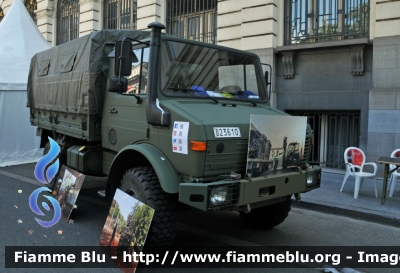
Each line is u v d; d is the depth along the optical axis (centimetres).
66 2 1602
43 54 702
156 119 384
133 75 448
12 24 1118
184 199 343
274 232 507
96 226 505
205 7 1139
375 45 809
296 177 411
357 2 862
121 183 425
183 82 427
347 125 899
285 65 950
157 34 397
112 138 482
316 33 922
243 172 387
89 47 501
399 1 780
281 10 953
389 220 550
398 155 695
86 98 505
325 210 611
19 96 1002
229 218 564
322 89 909
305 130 420
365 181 793
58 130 632
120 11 1381
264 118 370
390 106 790
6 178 812
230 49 486
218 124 363
